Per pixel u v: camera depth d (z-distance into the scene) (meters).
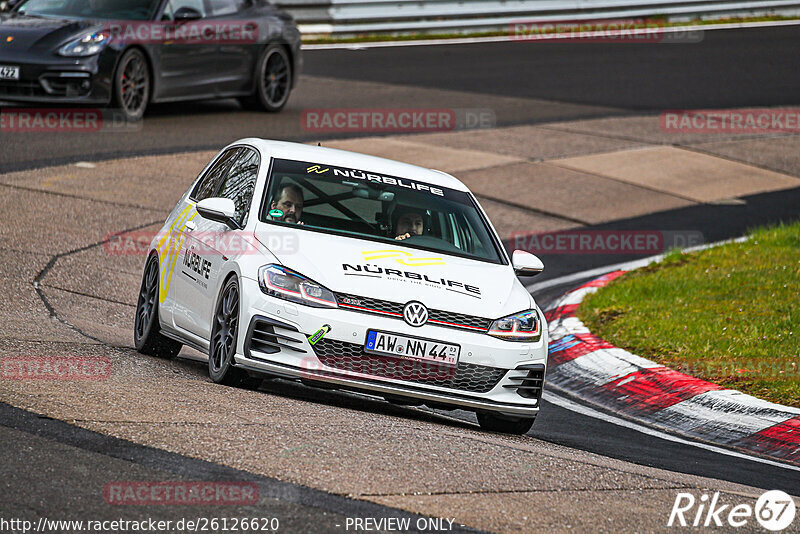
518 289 27.09
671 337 35.66
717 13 119.19
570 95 83.44
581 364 34.34
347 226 27.09
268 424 21.34
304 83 81.25
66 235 43.34
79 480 17.27
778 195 62.56
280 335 24.28
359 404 27.52
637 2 113.81
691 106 81.94
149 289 31.41
